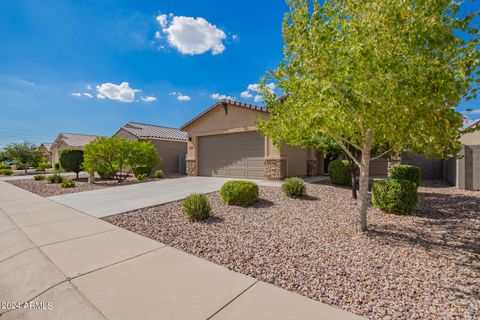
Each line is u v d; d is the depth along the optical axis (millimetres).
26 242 4496
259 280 2996
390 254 3684
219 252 3893
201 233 4828
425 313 2285
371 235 4527
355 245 4070
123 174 19188
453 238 4332
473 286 2764
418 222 5316
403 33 3225
